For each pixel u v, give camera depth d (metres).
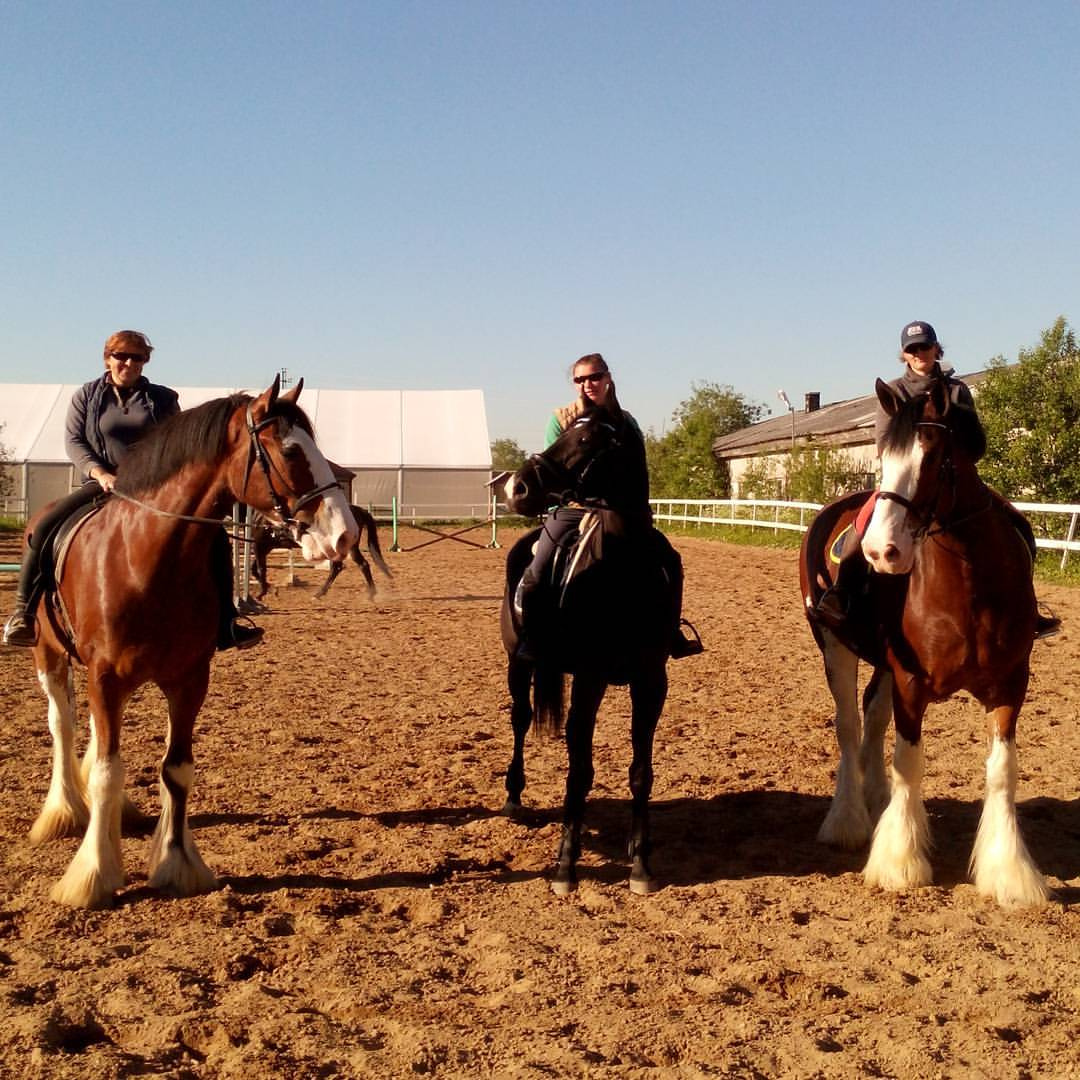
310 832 6.00
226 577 5.29
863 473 30.66
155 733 8.24
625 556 5.21
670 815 6.39
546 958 4.33
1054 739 7.86
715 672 10.85
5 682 10.26
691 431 53.88
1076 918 4.77
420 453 49.56
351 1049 3.59
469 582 20.72
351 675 10.86
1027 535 5.30
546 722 5.79
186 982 4.09
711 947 4.50
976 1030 3.73
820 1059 3.52
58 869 5.41
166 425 5.13
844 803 5.91
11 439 45.97
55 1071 3.43
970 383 25.38
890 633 5.22
